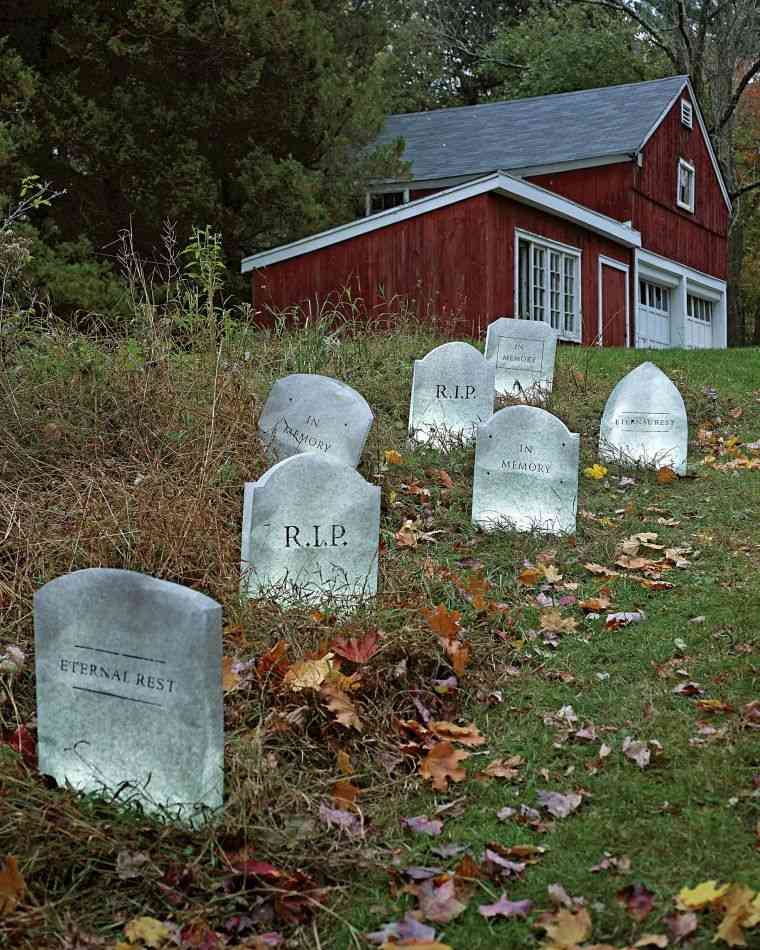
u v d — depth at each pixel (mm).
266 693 4215
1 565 5250
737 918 2928
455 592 5535
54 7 16047
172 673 3451
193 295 9195
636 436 8531
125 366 7711
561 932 2982
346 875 3371
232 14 16484
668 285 25781
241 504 6309
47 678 3695
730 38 32062
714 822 3520
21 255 8203
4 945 2988
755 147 37469
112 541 5355
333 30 21328
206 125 16844
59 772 3688
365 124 19797
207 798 3438
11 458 6547
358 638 4652
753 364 13305
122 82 16781
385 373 10109
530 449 6836
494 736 4309
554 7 39750
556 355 12938
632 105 25547
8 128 15023
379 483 7402
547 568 6125
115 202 17188
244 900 3186
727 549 6449
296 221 17797
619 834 3508
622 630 5328
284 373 9195
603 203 23609
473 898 3232
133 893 3203
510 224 17266
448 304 16812
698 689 4535
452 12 42344
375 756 4066
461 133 26703
